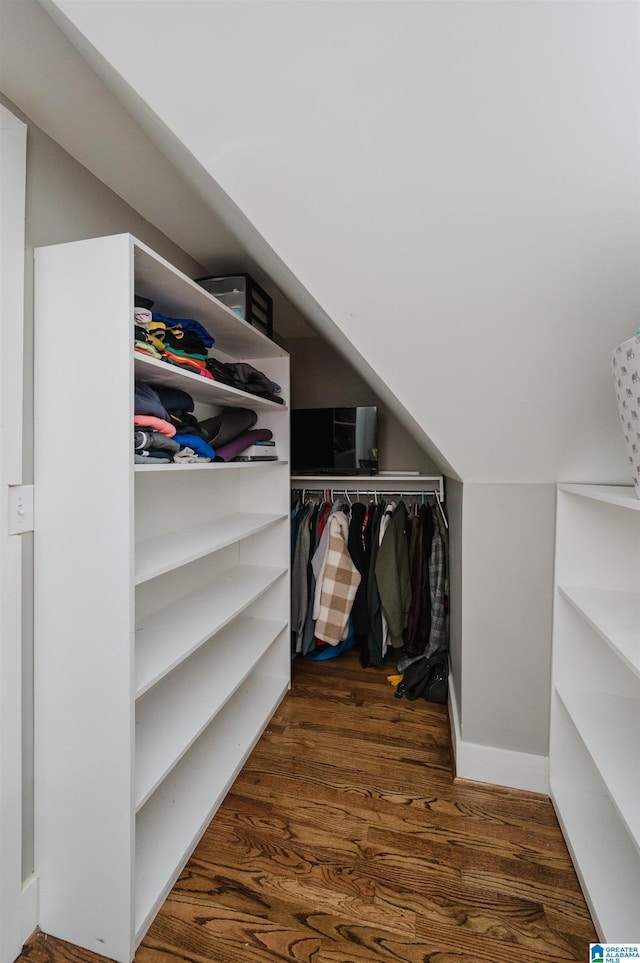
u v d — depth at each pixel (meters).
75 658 1.00
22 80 0.91
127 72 0.76
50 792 1.03
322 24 0.66
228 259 1.72
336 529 2.31
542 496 1.52
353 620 2.36
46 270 1.00
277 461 2.02
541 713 1.53
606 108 0.70
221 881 1.17
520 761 1.54
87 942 1.02
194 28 0.69
